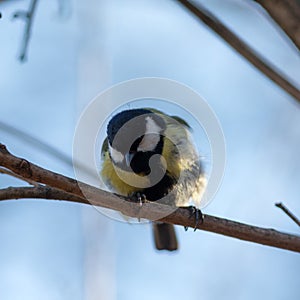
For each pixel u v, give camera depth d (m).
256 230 4.44
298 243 4.40
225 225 4.49
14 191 4.21
